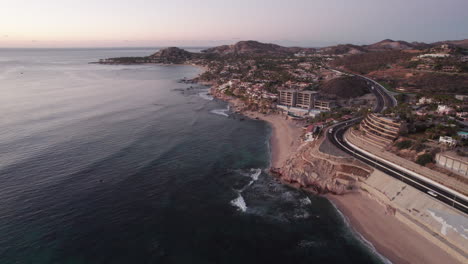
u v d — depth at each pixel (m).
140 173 98.62
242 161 112.12
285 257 62.75
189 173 100.38
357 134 117.38
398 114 113.94
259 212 78.88
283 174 98.50
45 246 63.16
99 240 65.88
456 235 61.81
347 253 63.69
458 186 75.31
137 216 75.25
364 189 85.94
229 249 64.81
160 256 61.97
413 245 64.25
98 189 87.19
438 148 88.50
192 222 73.75
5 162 101.44
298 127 157.38
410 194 75.75
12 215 72.62
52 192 84.25
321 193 88.25
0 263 57.84
